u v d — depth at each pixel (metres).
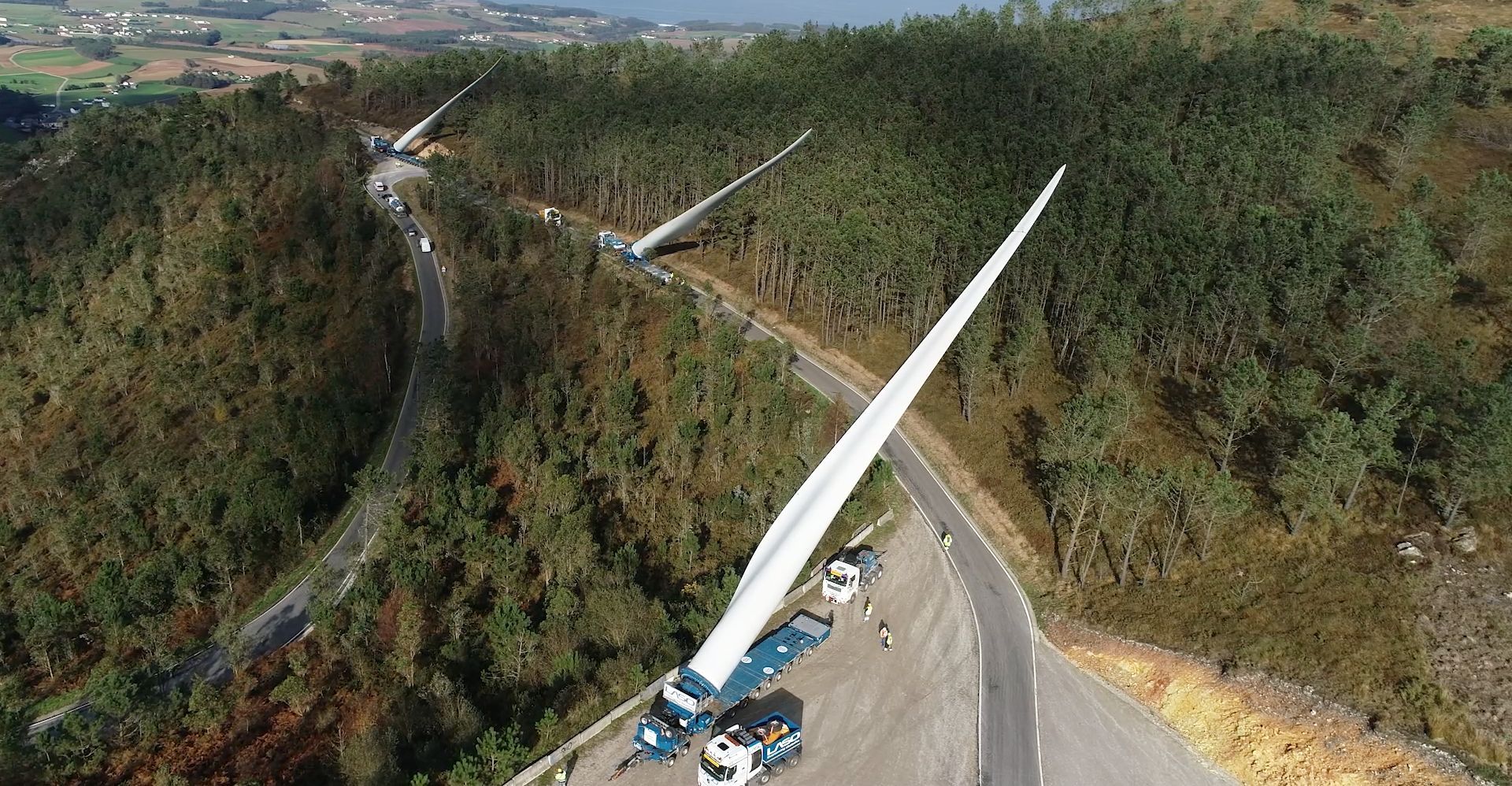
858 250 96.88
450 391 84.31
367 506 71.38
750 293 113.12
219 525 72.56
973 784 49.09
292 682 54.78
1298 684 55.53
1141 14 168.25
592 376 93.38
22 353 116.00
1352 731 52.19
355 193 134.00
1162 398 82.25
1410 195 104.00
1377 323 81.56
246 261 118.31
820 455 79.50
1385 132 117.88
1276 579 63.03
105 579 64.88
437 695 53.03
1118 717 55.38
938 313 98.62
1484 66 122.12
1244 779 51.00
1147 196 97.06
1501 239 90.44
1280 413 72.38
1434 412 67.12
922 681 57.38
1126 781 50.19
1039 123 119.88
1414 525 64.19
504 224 117.38
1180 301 80.81
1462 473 60.91
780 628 59.69
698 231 126.12
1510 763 49.44
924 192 104.44
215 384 93.69
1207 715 55.03
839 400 90.75
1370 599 59.62
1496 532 62.28
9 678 59.62
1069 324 91.81
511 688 56.06
